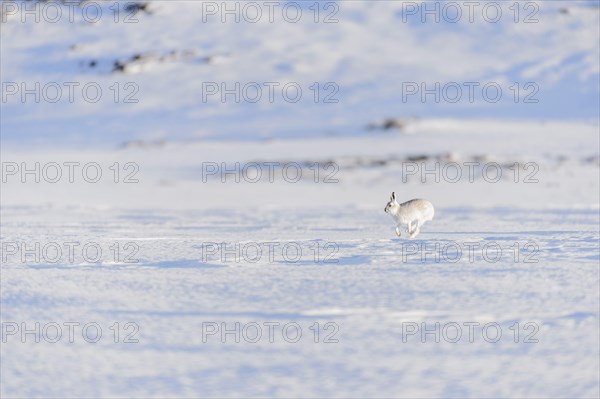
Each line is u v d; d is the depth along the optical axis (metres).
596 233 123.25
